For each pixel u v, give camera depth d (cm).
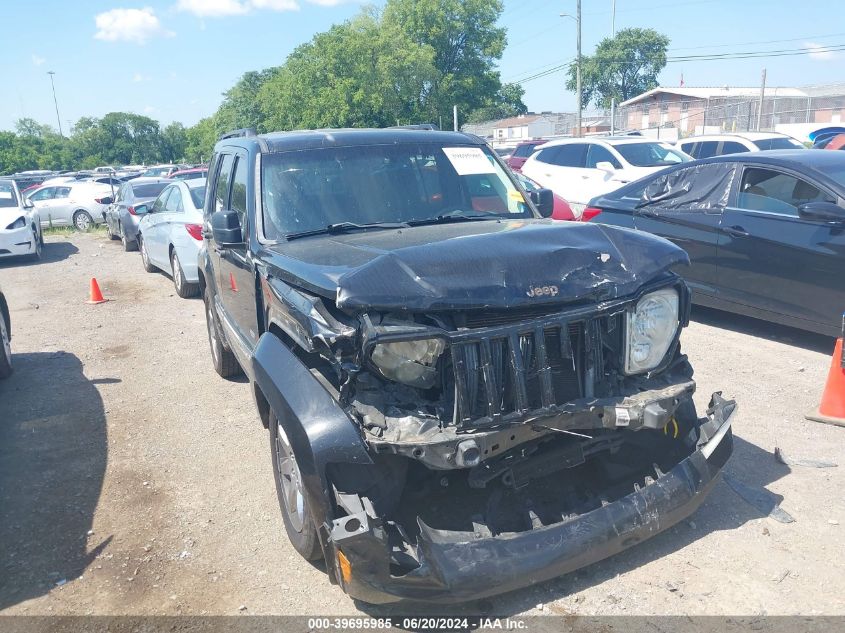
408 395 323
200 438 558
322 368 358
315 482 313
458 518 338
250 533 417
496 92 6800
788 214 682
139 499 465
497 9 6575
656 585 347
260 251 439
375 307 310
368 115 5275
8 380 726
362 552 298
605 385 345
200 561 392
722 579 349
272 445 400
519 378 317
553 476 371
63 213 2284
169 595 363
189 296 1099
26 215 1564
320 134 509
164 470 505
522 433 319
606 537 334
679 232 770
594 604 336
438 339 312
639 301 347
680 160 1359
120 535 422
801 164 687
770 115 4081
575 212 1309
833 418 516
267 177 473
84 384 704
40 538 423
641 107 6025
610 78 8181
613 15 5247
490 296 319
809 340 714
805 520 395
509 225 428
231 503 454
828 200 654
